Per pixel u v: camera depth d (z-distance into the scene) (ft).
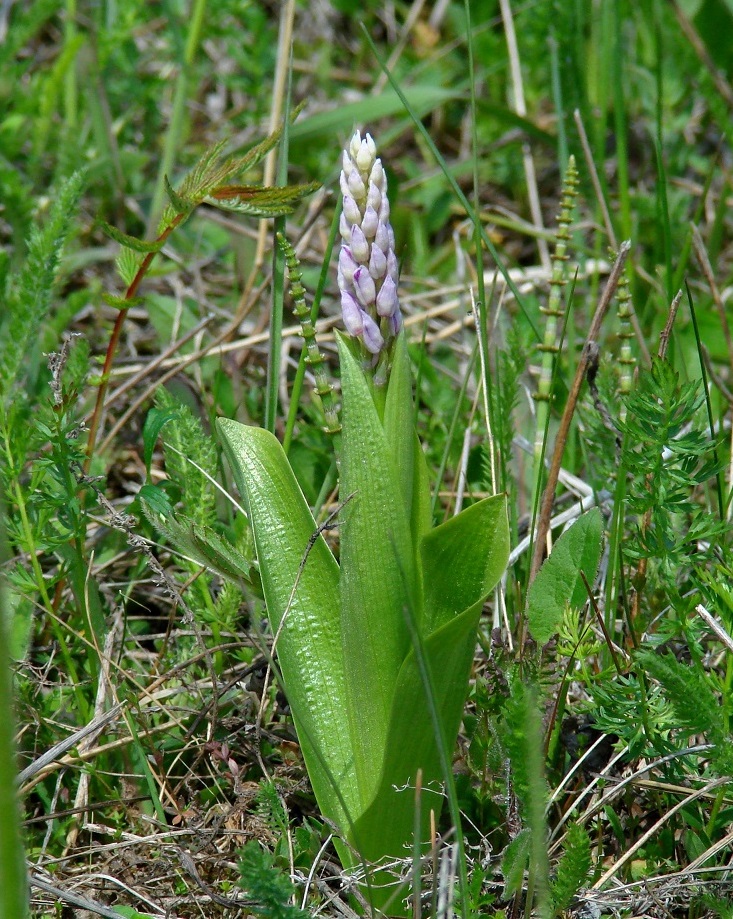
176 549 2.84
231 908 2.43
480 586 2.33
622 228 3.71
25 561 2.97
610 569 2.60
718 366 3.63
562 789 2.55
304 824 2.51
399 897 2.40
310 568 2.46
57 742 2.67
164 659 2.79
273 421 2.79
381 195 2.26
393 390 2.28
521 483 3.15
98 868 2.53
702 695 2.32
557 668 2.66
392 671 2.33
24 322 2.93
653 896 2.40
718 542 2.63
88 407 3.20
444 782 2.38
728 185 4.04
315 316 2.74
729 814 2.45
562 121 3.65
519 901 2.36
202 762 2.70
